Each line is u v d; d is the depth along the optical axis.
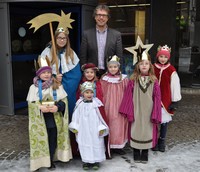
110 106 3.68
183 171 3.46
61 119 3.41
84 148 3.40
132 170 3.47
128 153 3.96
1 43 5.55
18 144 4.27
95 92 3.54
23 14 5.89
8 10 5.40
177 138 4.52
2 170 3.48
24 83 6.25
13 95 5.79
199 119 5.47
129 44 7.41
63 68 3.57
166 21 6.94
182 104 6.55
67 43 3.60
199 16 7.76
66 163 3.65
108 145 3.65
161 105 3.78
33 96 3.28
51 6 5.95
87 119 3.40
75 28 5.94
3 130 4.85
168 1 6.83
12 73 5.72
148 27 7.23
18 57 5.91
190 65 8.01
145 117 3.58
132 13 7.27
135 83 3.63
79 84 3.66
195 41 7.88
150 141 3.62
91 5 5.82
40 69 3.29
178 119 5.47
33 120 3.28
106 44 3.93
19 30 5.88
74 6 5.79
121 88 3.71
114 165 3.59
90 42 3.93
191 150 4.07
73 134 3.62
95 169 3.46
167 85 3.80
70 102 3.65
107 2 7.21
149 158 3.80
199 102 6.74
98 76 3.99
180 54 7.85
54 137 3.45
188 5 7.62
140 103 3.59
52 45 3.55
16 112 5.95
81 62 4.00
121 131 3.70
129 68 6.69
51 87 3.34
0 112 5.81
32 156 3.29
